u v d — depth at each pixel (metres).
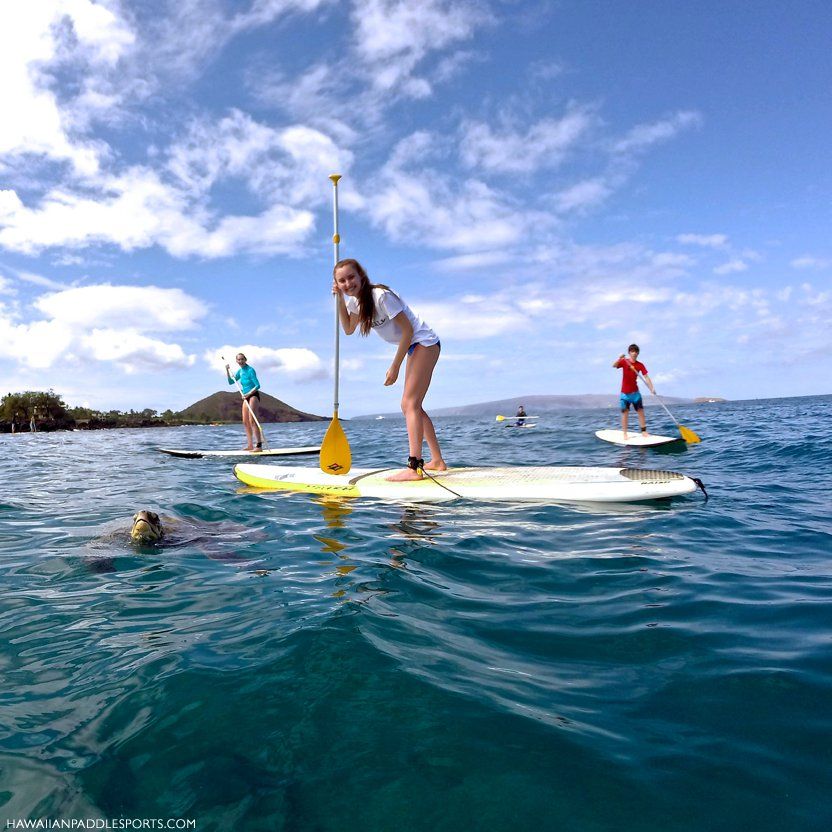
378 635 2.13
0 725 1.60
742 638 2.16
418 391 5.48
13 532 4.29
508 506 4.68
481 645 2.09
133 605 2.59
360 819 1.22
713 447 9.06
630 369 10.91
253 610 2.46
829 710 1.65
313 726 1.56
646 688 1.79
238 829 1.20
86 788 1.33
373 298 5.09
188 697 1.72
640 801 1.28
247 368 11.53
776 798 1.29
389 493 5.24
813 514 4.36
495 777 1.35
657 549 3.43
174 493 6.03
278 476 6.26
